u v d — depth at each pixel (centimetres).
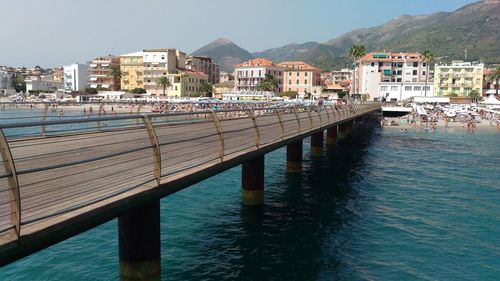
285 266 1284
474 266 1330
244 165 1923
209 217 1766
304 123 2720
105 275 1175
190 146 1438
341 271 1263
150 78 13675
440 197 2297
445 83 12950
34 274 1184
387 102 10794
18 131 2811
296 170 2734
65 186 796
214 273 1220
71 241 1449
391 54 14000
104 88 13438
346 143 4900
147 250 952
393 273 1261
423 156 4003
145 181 838
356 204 2064
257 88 13812
